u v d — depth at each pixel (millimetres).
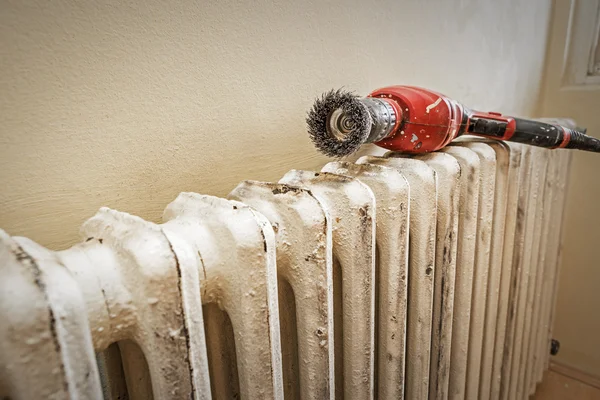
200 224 398
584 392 1288
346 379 563
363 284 518
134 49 464
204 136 543
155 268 325
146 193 503
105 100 453
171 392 351
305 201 448
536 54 1211
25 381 260
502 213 800
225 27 539
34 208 423
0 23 379
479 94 1045
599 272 1254
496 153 765
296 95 645
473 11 958
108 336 338
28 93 403
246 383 425
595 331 1297
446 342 718
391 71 797
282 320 547
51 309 258
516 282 918
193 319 352
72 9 417
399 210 548
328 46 674
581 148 725
